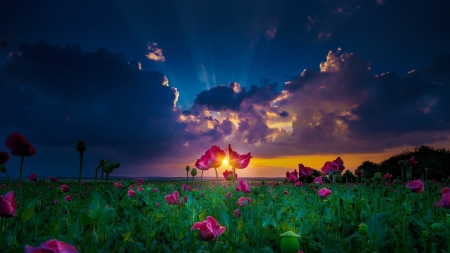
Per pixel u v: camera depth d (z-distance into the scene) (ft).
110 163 10.23
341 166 16.60
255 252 11.35
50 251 5.72
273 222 13.67
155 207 20.17
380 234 11.82
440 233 12.90
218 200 22.86
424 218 15.05
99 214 9.55
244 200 16.76
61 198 18.88
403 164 22.43
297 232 13.01
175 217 16.56
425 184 24.13
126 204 18.98
